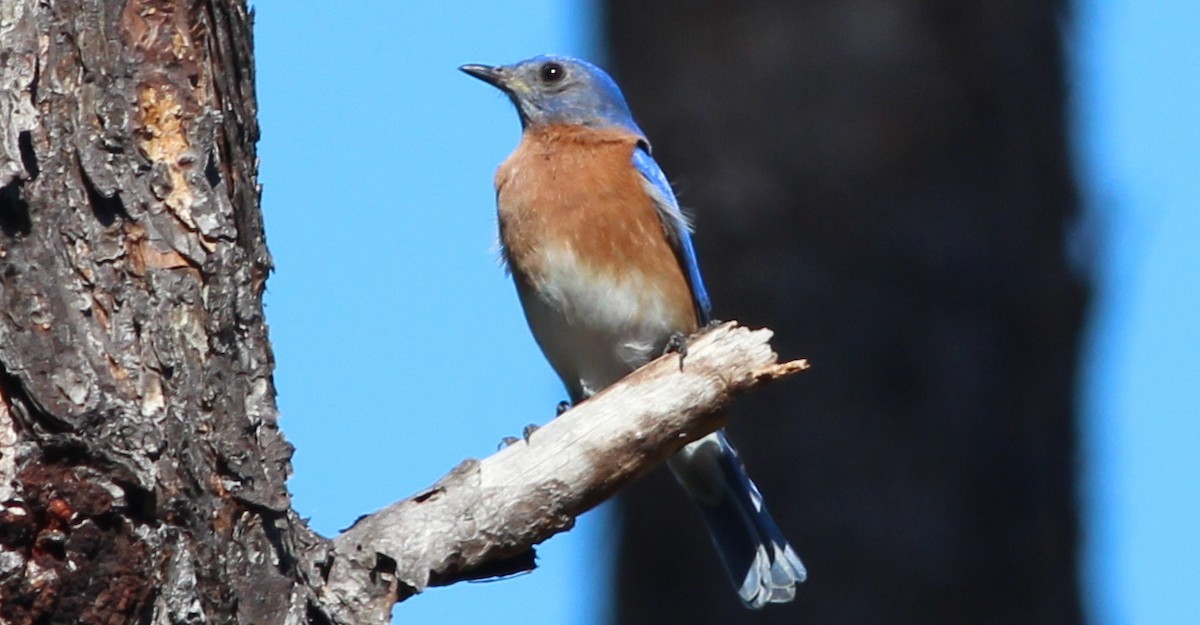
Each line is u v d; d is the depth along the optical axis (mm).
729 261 12516
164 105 7402
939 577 11844
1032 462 12258
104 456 6871
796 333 12289
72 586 6734
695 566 12438
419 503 8047
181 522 6996
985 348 12320
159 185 7324
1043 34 13133
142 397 7066
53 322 6977
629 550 12695
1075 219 13039
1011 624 11883
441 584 8070
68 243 7098
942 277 12383
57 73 7227
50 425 6859
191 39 7500
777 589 11664
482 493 8109
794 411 12141
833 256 12406
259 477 7285
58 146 7168
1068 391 12648
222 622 7086
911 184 12516
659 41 13211
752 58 12859
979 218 12523
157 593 6891
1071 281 12859
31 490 6770
